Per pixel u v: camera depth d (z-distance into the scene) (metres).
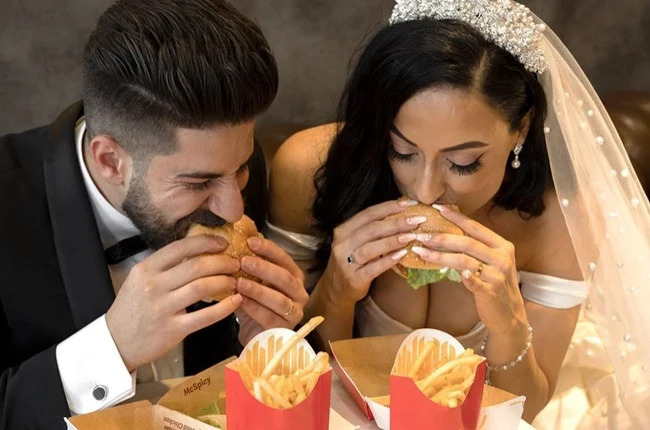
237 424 1.45
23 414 1.69
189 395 1.63
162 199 1.71
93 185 1.86
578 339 2.52
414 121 1.76
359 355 1.79
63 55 2.91
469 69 1.72
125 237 1.92
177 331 1.66
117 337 1.68
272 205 2.40
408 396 1.49
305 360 1.58
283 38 3.08
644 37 3.37
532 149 2.01
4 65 2.88
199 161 1.64
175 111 1.58
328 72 3.15
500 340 1.94
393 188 2.03
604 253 2.11
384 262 1.93
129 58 1.61
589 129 2.10
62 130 1.85
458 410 1.49
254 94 1.62
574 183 2.04
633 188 2.20
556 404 2.37
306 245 2.35
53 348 1.71
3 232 1.83
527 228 2.17
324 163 2.14
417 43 1.74
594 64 3.38
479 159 1.81
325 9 3.07
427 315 2.22
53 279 1.84
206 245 1.69
